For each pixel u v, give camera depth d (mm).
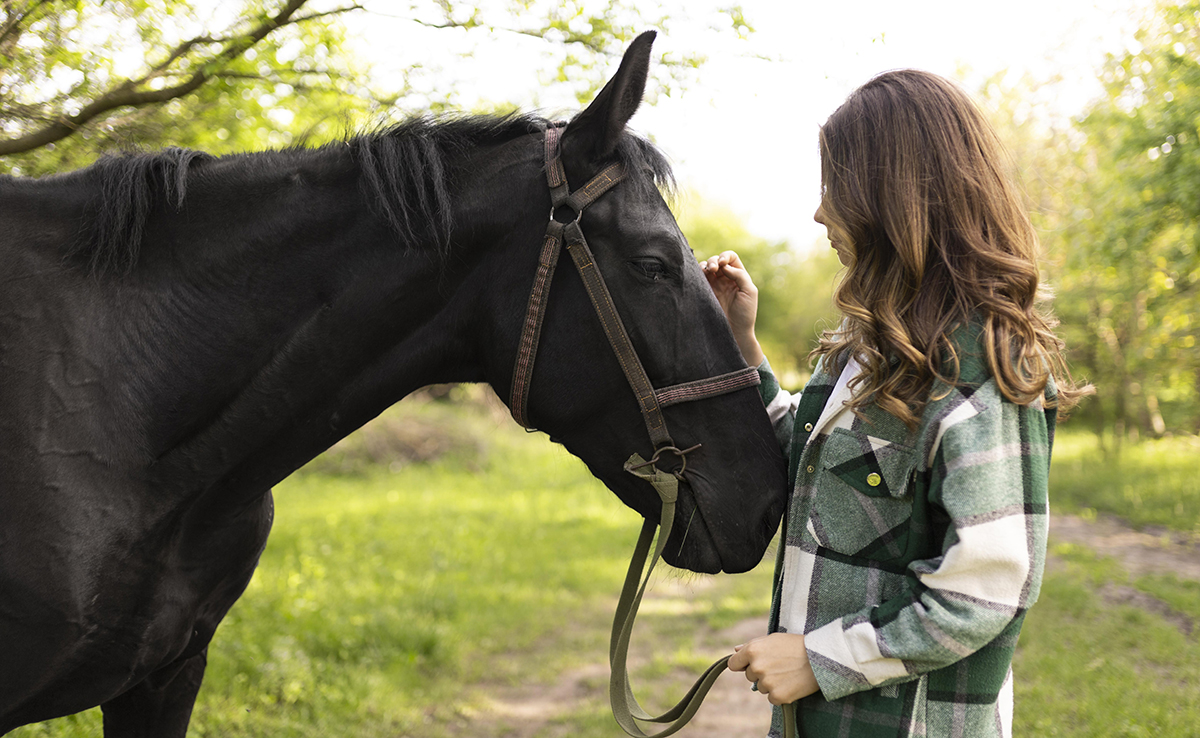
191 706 1651
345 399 1420
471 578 5461
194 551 1432
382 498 9062
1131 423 12203
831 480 1164
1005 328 1072
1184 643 3842
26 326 1257
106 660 1337
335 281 1370
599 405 1401
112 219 1333
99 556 1260
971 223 1139
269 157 1439
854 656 1049
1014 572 999
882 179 1170
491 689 3713
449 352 1450
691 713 1275
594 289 1352
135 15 2418
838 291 1204
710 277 1722
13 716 1297
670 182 1466
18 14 2105
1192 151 5695
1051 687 3271
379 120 1497
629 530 7434
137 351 1316
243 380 1361
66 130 2336
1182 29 5656
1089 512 7586
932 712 1088
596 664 4078
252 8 2539
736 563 1371
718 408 1392
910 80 1219
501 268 1397
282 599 4367
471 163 1421
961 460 1019
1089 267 8203
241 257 1357
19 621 1209
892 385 1096
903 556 1120
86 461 1256
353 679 3500
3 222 1309
